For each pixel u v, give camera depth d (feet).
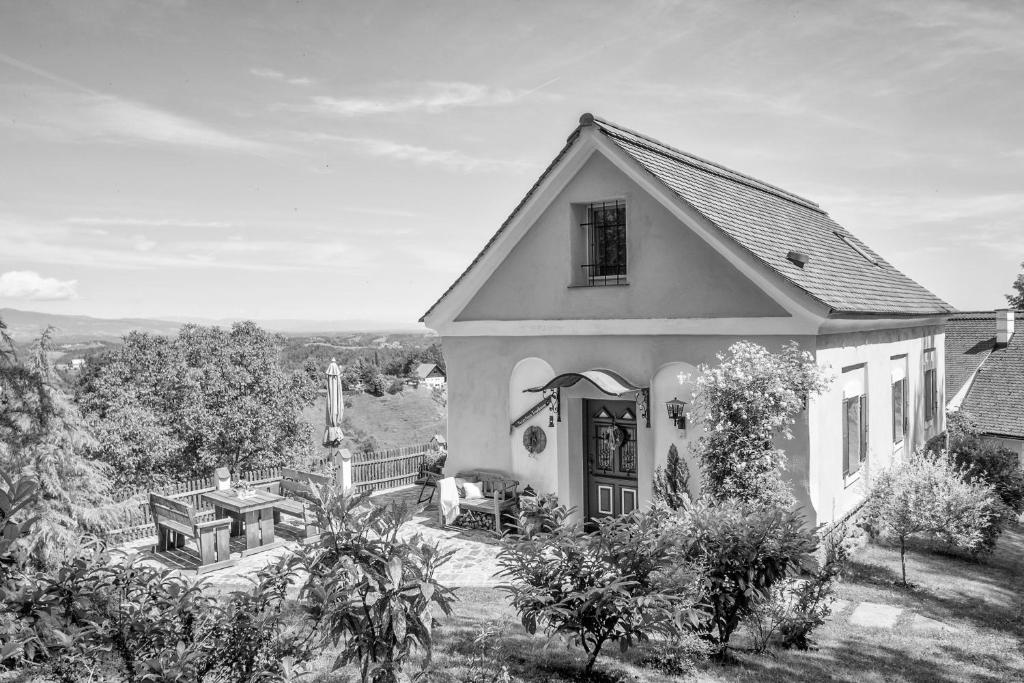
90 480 40.14
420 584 15.28
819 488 36.63
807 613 27.30
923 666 26.30
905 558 42.63
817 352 35.76
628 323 41.22
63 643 12.55
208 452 130.82
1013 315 94.12
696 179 44.60
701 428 38.65
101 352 143.54
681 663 23.57
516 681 21.76
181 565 38.40
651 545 21.01
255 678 14.21
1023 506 54.39
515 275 46.26
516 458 46.65
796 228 50.70
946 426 70.54
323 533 15.70
